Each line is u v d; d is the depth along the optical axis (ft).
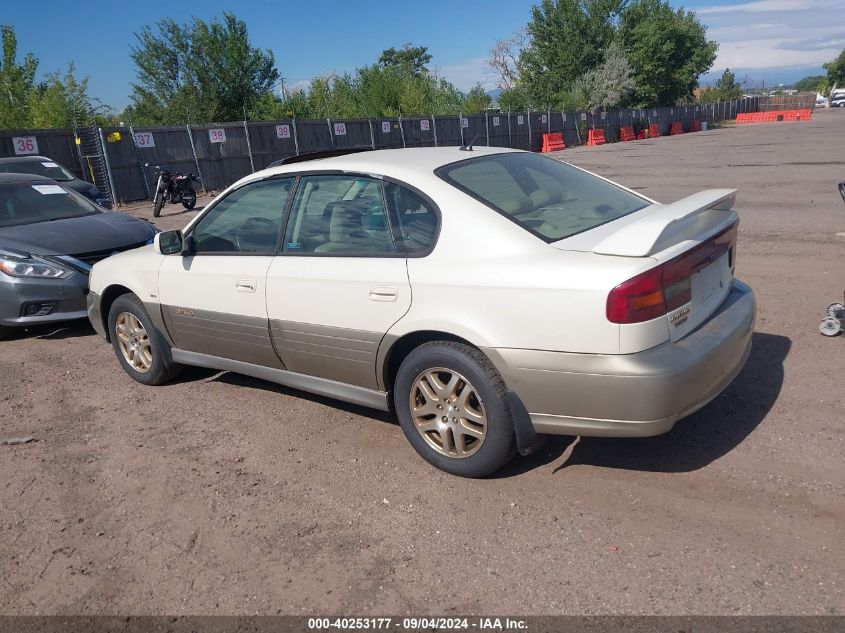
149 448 14.01
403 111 134.21
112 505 11.93
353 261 12.37
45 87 88.12
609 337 9.83
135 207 58.29
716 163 66.39
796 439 12.30
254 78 122.42
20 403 16.96
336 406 15.52
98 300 17.87
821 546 9.45
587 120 135.54
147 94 119.34
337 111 132.05
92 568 10.22
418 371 11.82
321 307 12.76
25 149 56.08
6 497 12.42
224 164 68.90
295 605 9.15
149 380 17.37
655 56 181.47
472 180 12.19
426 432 12.17
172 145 63.98
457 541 10.24
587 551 9.75
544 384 10.46
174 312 15.79
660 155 84.48
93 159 59.47
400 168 12.36
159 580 9.86
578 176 14.08
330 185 13.12
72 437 14.79
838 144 82.89
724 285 12.18
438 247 11.42
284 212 13.73
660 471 11.66
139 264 16.56
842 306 17.30
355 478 12.26
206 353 15.78
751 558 9.32
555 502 11.03
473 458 11.55
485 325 10.77
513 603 8.87
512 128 113.91
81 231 23.53
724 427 12.97
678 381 9.91
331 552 10.21
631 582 9.05
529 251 10.71
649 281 9.78
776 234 30.07
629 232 10.29
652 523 10.27
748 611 8.36
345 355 12.73
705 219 11.72
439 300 11.21
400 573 9.63
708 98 286.46
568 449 12.66
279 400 16.07
